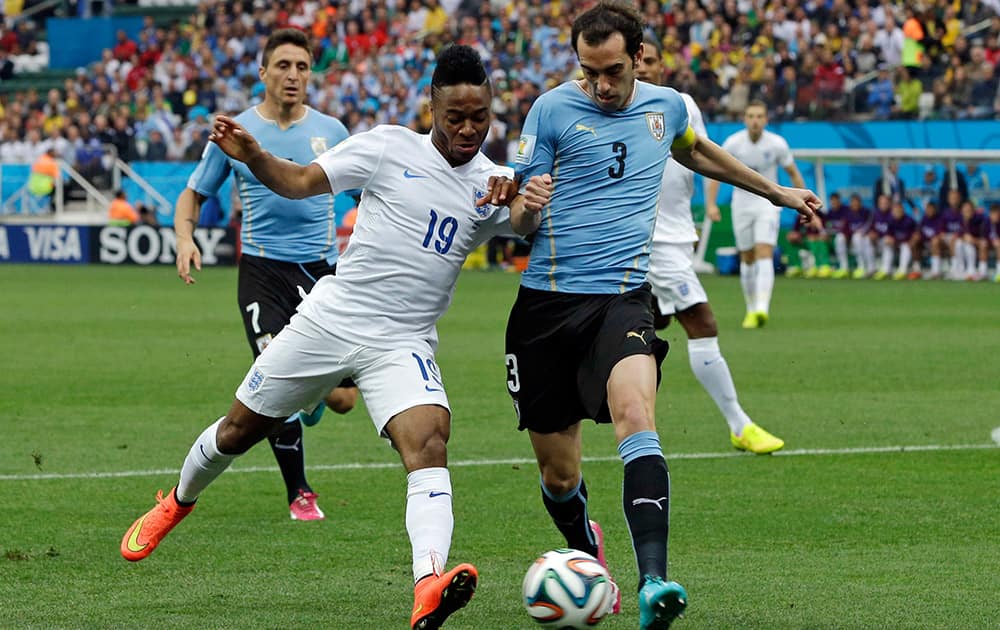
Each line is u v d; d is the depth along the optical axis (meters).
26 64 119.50
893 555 18.84
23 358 44.00
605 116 17.03
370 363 15.91
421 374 15.76
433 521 14.89
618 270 16.77
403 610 16.06
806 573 17.84
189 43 111.69
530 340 17.00
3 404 34.25
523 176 16.92
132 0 121.25
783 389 36.53
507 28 99.00
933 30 88.00
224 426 16.62
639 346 16.09
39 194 100.12
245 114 24.45
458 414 32.38
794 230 84.56
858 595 16.67
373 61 102.69
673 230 26.97
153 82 107.50
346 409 24.17
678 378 39.66
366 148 15.84
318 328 16.00
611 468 25.80
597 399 16.17
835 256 84.00
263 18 108.06
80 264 96.94
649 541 14.63
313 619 15.65
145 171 99.38
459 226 16.00
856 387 36.88
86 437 29.33
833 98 86.56
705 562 18.50
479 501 22.64
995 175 82.50
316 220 24.09
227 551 19.23
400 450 15.47
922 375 39.19
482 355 44.53
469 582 13.70
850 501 22.53
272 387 16.22
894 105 85.50
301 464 21.59
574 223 16.88
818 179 83.50
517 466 25.73
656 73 25.17
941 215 81.38
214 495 23.52
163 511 17.31
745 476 24.81
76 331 52.59
